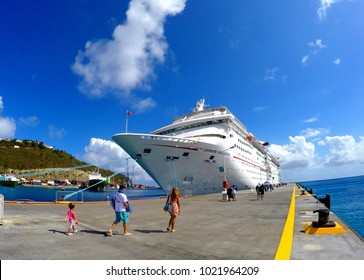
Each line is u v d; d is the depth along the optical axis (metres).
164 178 34.75
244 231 10.13
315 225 9.35
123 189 9.85
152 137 32.34
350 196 65.69
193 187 36.84
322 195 77.19
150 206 23.00
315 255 6.47
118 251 7.32
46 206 20.55
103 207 20.91
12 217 12.83
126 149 33.53
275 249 7.22
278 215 14.68
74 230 9.95
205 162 35.81
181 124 41.56
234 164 42.28
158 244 8.19
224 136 39.84
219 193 39.84
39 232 9.70
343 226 10.09
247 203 23.44
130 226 11.85
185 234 9.82
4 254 6.79
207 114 45.88
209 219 13.97
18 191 101.50
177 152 33.34
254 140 58.94
